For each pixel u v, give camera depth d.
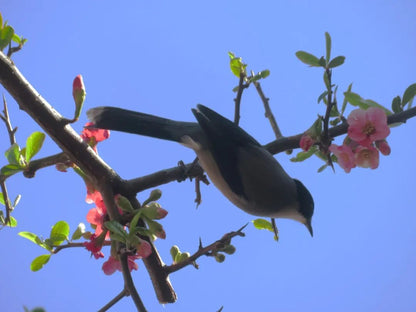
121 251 6.50
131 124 9.09
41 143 6.74
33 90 6.77
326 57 6.65
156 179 7.73
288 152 8.86
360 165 6.91
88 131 7.96
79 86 6.86
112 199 7.15
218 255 7.03
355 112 6.83
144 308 6.24
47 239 6.81
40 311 3.23
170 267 7.29
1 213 7.19
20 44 7.16
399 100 7.28
